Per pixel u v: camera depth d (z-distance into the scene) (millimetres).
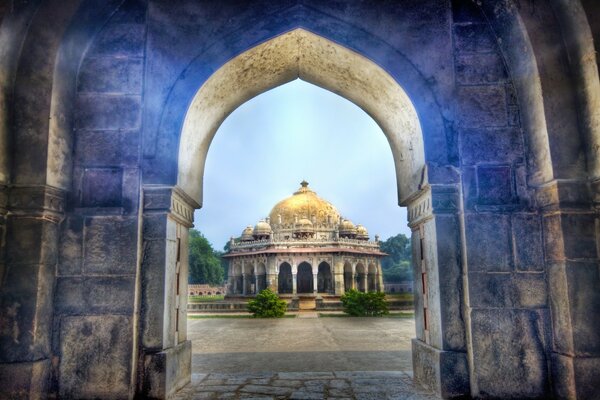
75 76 4980
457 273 4789
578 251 4449
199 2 5191
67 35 4707
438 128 4980
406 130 5660
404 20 5188
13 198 4402
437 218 4875
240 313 25172
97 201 4797
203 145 6238
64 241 4707
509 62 5078
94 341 4531
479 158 4918
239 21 5164
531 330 4602
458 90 5051
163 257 4789
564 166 4539
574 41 4656
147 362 4613
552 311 4590
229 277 37062
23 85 4551
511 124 4992
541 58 4711
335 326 15992
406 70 5094
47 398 4398
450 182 4887
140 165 4871
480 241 4754
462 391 4586
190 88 5031
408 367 7051
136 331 4621
